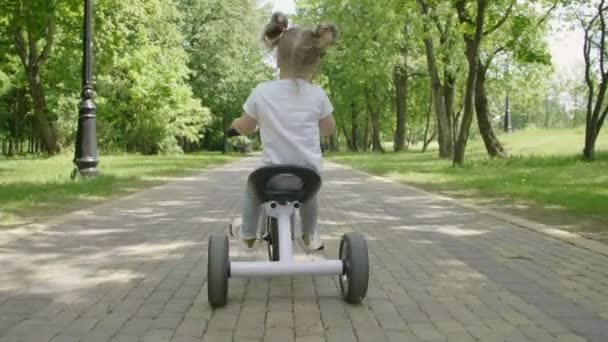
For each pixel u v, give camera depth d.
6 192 11.66
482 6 21.11
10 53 30.33
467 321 4.06
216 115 53.06
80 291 4.79
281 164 4.05
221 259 4.24
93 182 14.28
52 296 4.64
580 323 4.02
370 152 50.25
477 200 11.85
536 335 3.78
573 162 22.59
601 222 8.72
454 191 13.82
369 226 8.48
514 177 16.50
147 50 35.69
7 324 3.94
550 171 18.61
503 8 23.84
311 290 4.87
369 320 4.07
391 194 13.30
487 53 29.08
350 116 55.59
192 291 4.82
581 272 5.56
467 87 22.12
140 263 5.88
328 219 9.21
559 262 6.01
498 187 13.86
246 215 4.71
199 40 49.97
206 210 10.16
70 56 30.06
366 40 36.72
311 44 4.38
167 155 42.19
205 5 50.22
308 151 4.35
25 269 5.58
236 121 4.53
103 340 3.64
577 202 10.65
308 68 4.46
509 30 26.03
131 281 5.14
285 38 4.43
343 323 4.00
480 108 26.67
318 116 4.46
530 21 24.84
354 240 4.41
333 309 4.33
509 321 4.07
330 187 15.21
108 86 37.66
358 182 16.92
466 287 5.00
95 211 9.83
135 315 4.16
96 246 6.77
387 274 5.47
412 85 49.38
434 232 7.95
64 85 32.81
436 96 31.28
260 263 4.30
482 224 8.70
